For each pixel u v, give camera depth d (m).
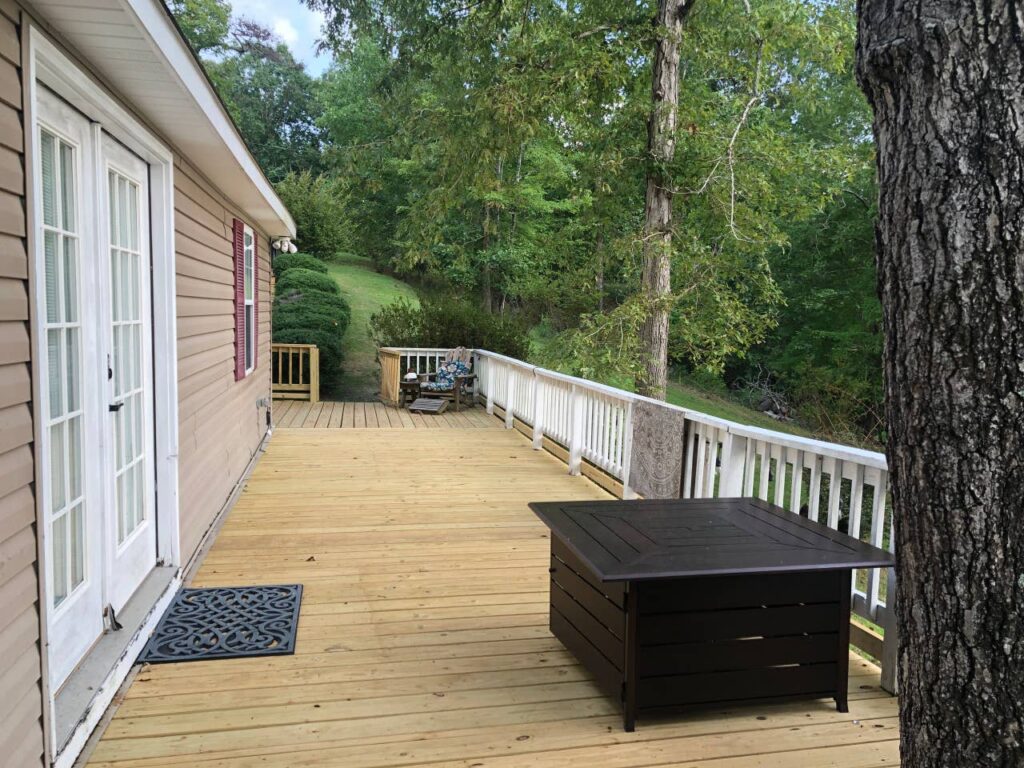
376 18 13.25
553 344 9.85
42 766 1.92
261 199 5.39
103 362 2.73
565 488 5.93
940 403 1.23
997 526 1.20
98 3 1.96
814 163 9.34
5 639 1.72
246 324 6.39
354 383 13.59
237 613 3.27
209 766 2.15
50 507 2.27
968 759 1.25
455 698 2.59
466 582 3.77
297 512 5.07
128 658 2.70
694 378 17.36
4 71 1.78
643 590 2.38
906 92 1.26
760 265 9.42
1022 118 1.15
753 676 2.49
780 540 2.62
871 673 2.88
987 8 1.16
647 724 2.45
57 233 2.35
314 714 2.45
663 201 9.27
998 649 1.21
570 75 8.30
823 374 12.58
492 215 18.38
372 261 22.58
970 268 1.19
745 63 9.78
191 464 4.00
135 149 3.14
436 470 6.53
